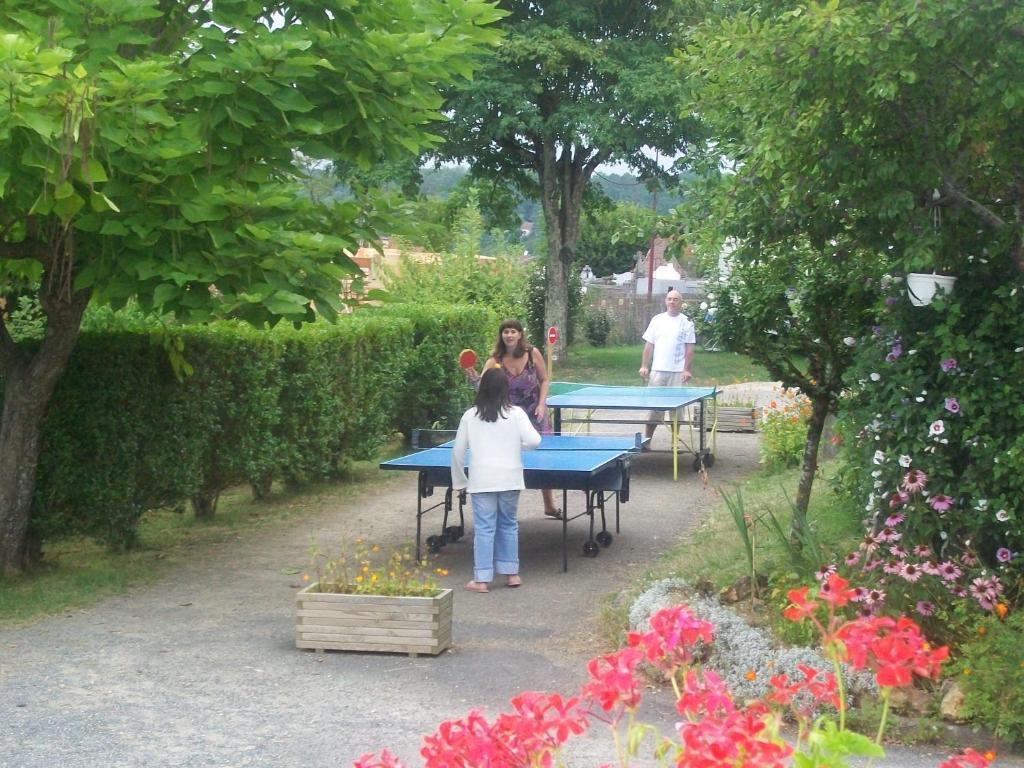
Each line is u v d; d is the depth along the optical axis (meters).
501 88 31.75
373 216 8.62
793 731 5.91
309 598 7.12
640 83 31.16
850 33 6.23
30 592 8.46
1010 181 7.16
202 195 7.29
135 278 7.54
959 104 6.74
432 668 6.84
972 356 6.93
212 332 10.79
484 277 26.08
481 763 2.88
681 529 11.38
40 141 6.58
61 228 7.84
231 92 7.21
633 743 2.96
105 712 5.95
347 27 7.83
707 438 18.44
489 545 8.94
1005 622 6.30
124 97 6.79
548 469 9.49
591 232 59.94
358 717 5.94
